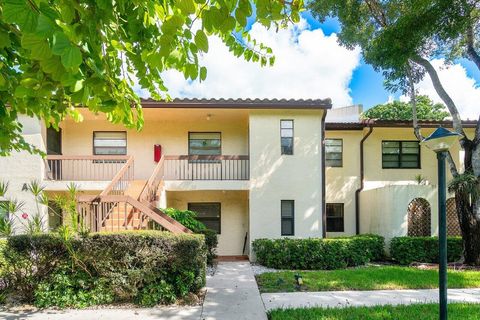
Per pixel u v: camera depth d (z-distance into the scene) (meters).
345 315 4.79
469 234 9.18
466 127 11.74
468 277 7.27
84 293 5.70
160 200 9.66
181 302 5.70
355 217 12.73
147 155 11.57
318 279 7.19
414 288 6.55
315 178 10.41
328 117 17.41
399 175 12.87
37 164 9.59
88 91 2.01
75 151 11.34
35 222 6.12
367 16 9.82
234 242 11.77
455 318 4.59
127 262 5.84
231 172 11.52
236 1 1.93
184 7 1.82
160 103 9.80
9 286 5.81
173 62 2.23
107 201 6.78
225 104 10.01
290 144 10.54
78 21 1.81
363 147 12.92
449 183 9.66
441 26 7.12
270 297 5.97
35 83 2.11
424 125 12.12
